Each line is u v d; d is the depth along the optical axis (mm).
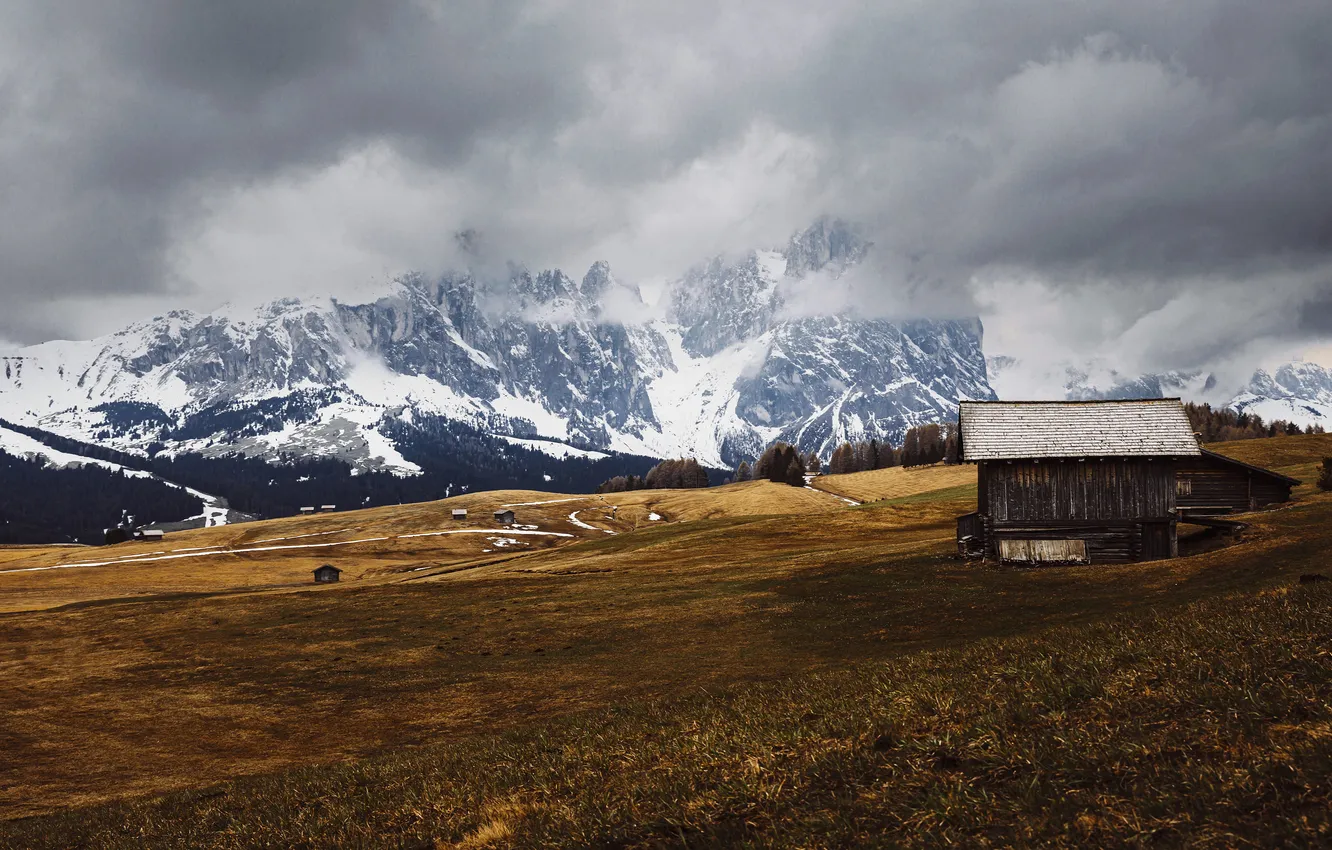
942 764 13414
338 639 60875
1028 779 11953
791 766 14734
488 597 72812
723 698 26859
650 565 89188
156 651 62031
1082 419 66062
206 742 40812
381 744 37281
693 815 13227
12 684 55500
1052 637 24500
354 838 16875
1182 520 63500
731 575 71188
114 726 44656
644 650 48688
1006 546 61281
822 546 95938
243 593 88812
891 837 11047
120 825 24781
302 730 41250
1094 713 14469
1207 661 16062
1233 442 144625
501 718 38594
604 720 26484
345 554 191625
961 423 66500
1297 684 13828
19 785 36219
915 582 56938
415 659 52719
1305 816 9492
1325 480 81750
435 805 18094
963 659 23688
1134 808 10469
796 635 47438
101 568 169250
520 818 15555
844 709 19062
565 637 54438
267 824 20500
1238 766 11070
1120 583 48719
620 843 13039
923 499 132375
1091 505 63219
